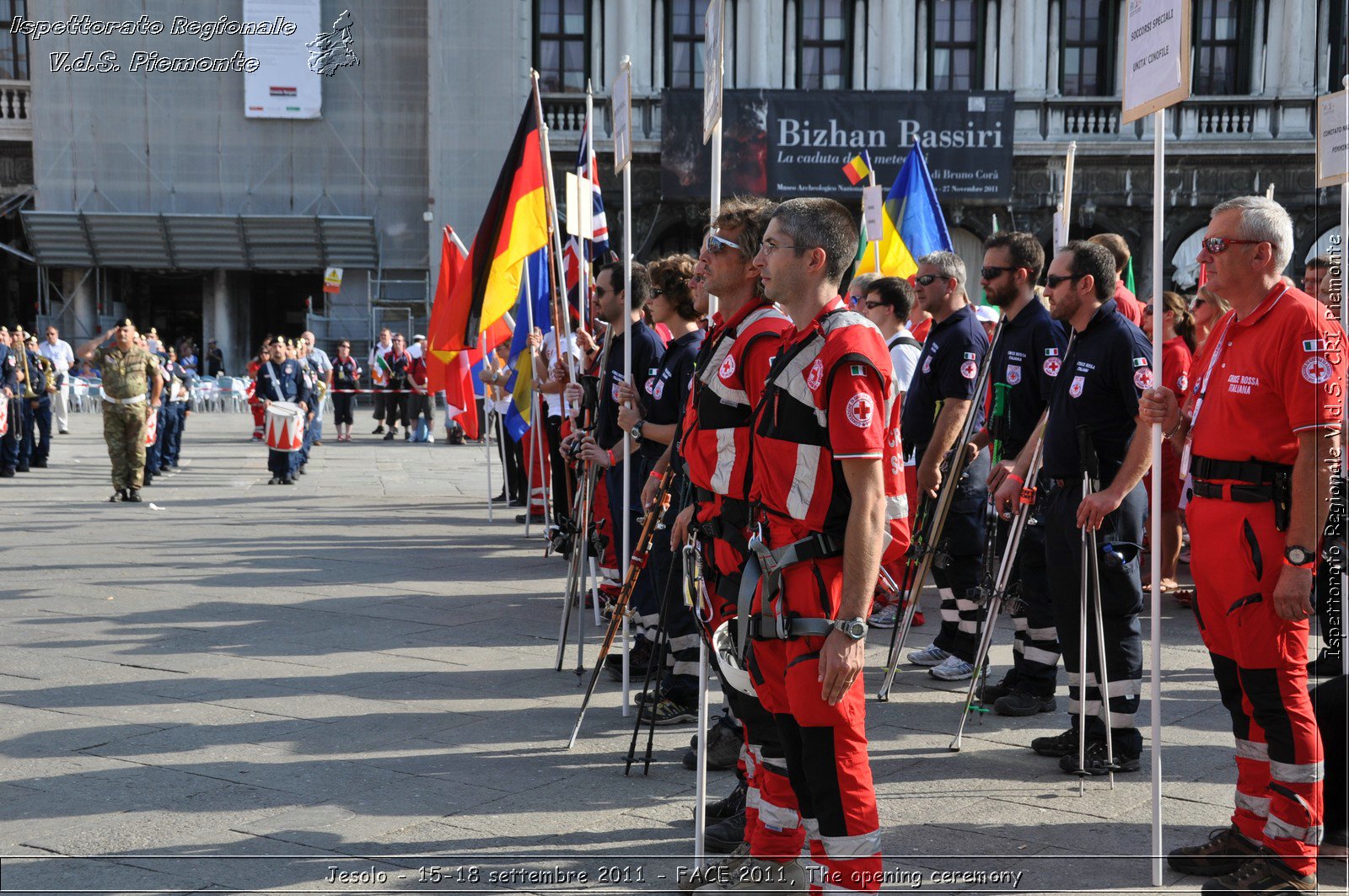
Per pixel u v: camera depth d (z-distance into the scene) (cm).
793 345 360
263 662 732
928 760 563
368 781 523
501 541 1243
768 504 364
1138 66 439
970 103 3153
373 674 704
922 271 710
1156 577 423
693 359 611
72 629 816
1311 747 404
